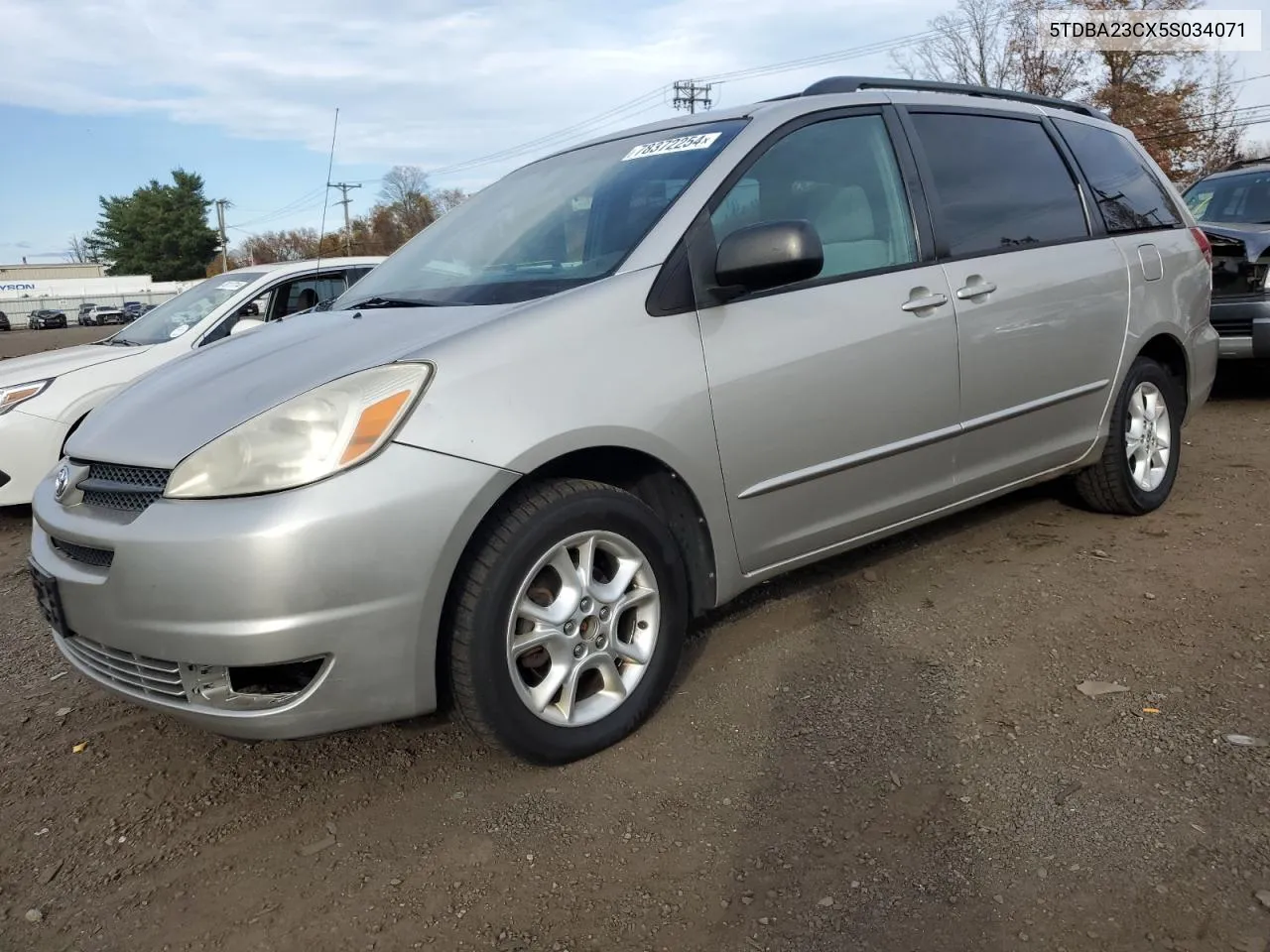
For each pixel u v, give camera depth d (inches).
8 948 82.6
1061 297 150.2
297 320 128.5
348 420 89.4
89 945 82.4
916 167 137.9
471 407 93.4
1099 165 170.7
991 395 140.8
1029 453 150.6
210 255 3324.3
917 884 81.4
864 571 154.5
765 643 130.5
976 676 117.4
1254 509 177.0
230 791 105.0
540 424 95.9
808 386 117.5
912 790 94.7
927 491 136.2
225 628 85.7
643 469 110.6
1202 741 99.7
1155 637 125.3
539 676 102.9
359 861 90.9
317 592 86.0
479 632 94.3
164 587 87.1
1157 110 1117.1
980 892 79.7
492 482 93.0
